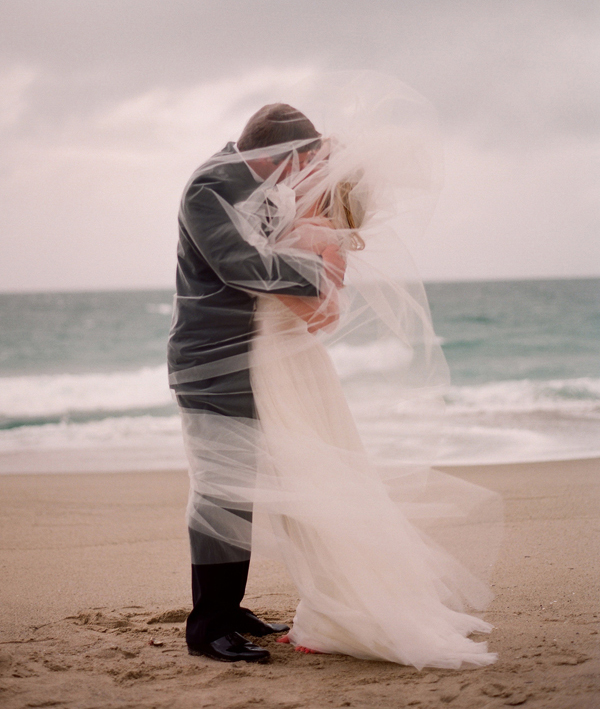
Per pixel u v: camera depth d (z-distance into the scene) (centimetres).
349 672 222
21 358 2328
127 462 770
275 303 240
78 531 461
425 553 252
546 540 394
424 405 260
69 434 1007
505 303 3347
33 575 362
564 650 225
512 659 221
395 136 242
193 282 239
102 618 286
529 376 1694
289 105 243
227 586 240
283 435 237
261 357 239
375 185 241
